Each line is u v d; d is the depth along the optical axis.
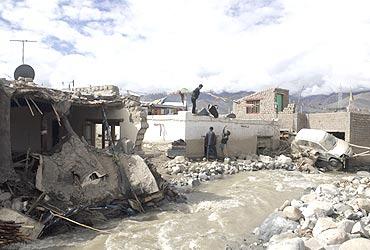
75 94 15.45
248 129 29.25
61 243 9.75
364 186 16.16
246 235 10.75
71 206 11.30
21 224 9.68
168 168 21.22
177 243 9.96
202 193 16.69
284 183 19.61
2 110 11.95
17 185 11.52
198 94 26.39
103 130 19.06
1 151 11.84
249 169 24.03
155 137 26.30
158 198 13.84
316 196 14.09
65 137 14.10
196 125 25.08
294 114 33.38
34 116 17.73
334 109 41.06
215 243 9.94
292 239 7.92
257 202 14.98
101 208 12.14
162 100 36.56
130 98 17.58
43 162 12.01
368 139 29.38
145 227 11.36
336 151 26.22
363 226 8.83
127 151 15.73
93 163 12.97
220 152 26.56
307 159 26.78
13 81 13.84
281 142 32.06
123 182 13.20
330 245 8.00
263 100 39.03
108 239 10.20
